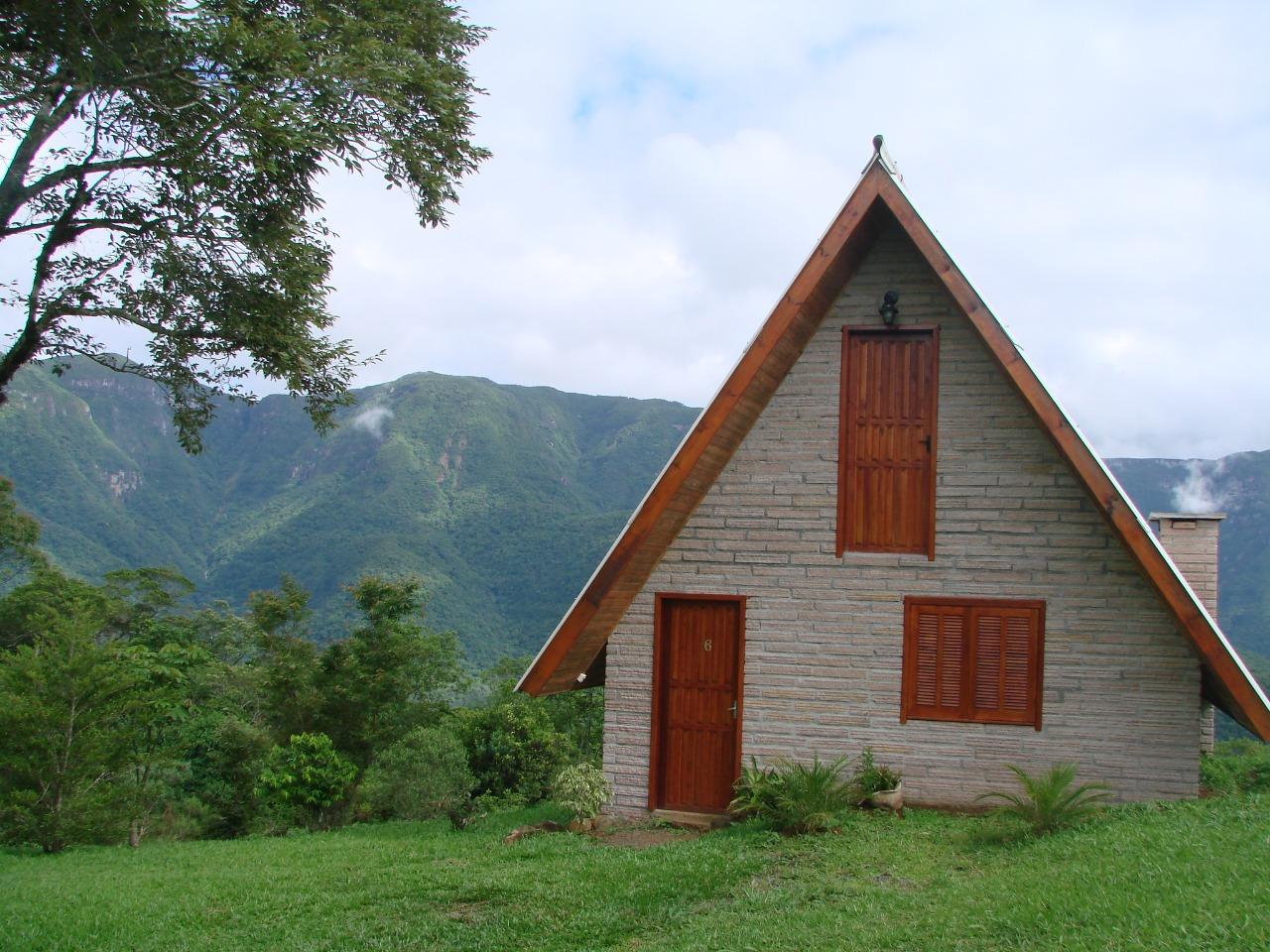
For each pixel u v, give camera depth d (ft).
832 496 41.37
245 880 38.60
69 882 44.21
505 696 127.13
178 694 98.53
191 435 48.85
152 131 39.60
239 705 121.19
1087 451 35.45
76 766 65.41
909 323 41.11
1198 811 32.42
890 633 40.42
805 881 29.84
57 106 38.50
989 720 39.22
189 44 35.94
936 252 37.37
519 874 33.37
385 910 30.63
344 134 39.65
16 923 34.06
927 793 39.45
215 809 98.89
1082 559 38.86
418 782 77.51
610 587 39.32
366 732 115.75
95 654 68.74
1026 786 34.83
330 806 78.43
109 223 42.50
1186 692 37.63
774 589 41.63
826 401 41.75
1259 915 20.93
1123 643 38.29
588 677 46.55
